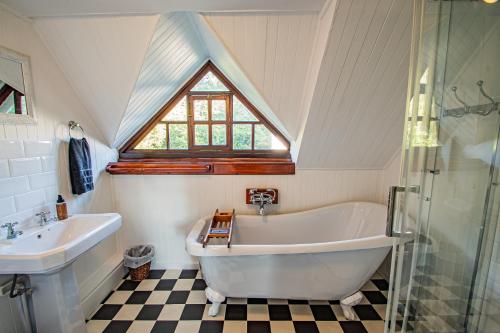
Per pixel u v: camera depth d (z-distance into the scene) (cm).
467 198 95
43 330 134
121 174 223
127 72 162
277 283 170
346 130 194
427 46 85
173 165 223
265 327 165
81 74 167
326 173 236
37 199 145
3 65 127
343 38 133
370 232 219
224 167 228
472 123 91
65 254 109
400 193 94
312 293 174
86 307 172
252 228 224
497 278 101
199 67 225
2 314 125
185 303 188
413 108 87
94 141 201
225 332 161
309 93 171
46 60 152
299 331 162
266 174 231
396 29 129
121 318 172
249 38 148
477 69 89
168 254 238
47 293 130
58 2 124
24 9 129
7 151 127
